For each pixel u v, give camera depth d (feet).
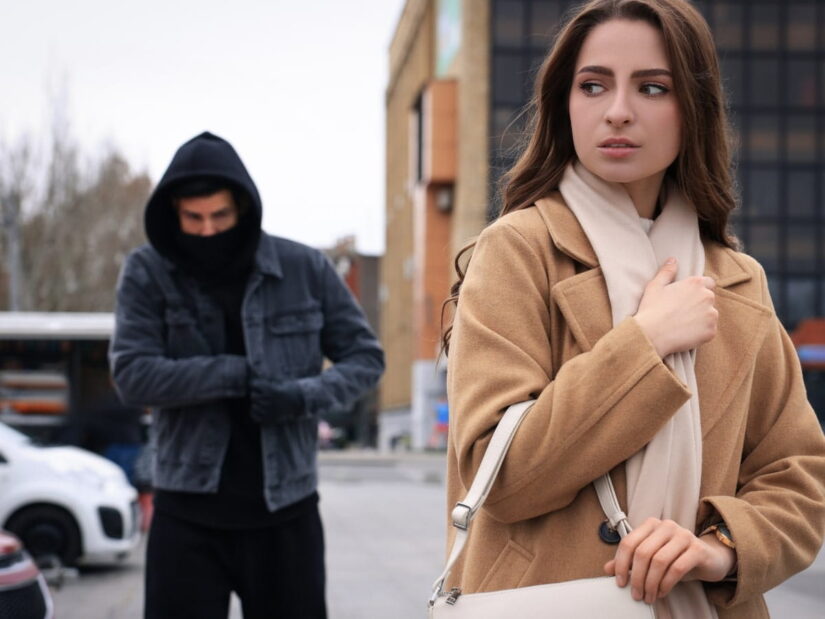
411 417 188.34
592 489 6.42
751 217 150.20
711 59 6.91
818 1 151.12
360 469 103.55
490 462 6.26
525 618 6.09
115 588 31.09
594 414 6.12
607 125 6.66
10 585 14.33
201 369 12.62
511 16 149.59
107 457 43.98
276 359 13.19
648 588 5.98
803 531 6.58
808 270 150.10
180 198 12.94
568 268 6.75
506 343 6.52
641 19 6.73
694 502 6.40
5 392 45.88
